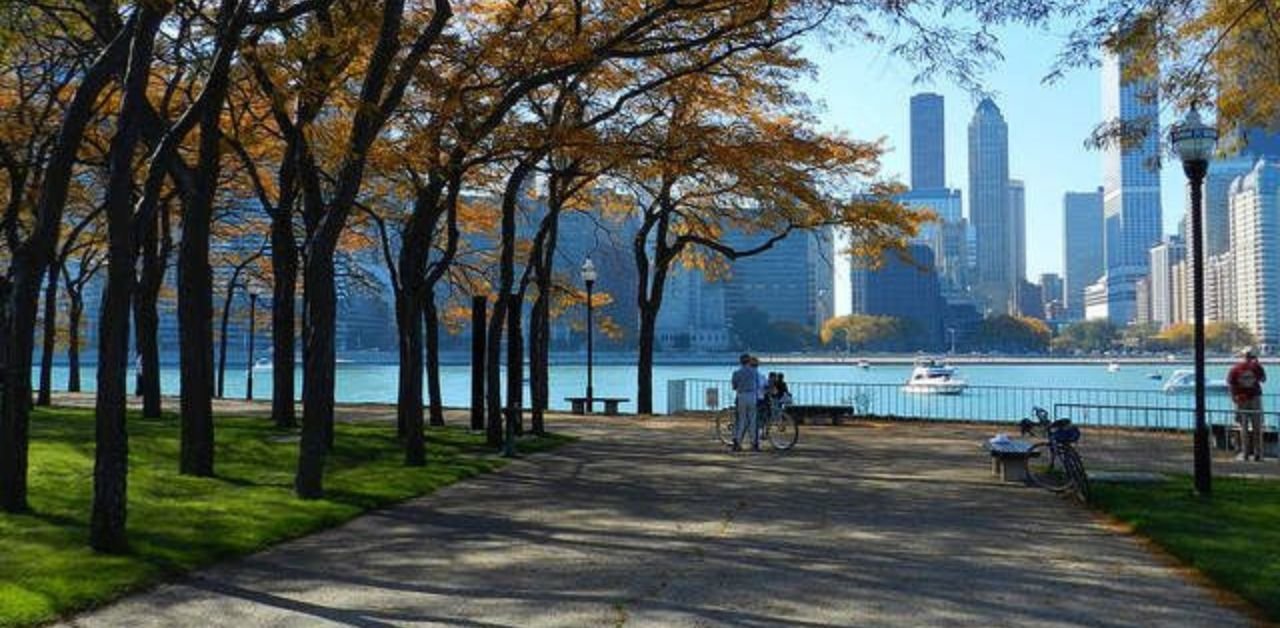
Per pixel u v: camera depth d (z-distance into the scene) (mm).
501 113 17078
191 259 15727
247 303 59844
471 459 18906
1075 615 7996
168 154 11656
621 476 16812
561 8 18688
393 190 25125
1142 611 8125
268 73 15797
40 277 12539
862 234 28453
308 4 13547
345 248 35781
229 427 23203
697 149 18891
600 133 19875
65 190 12586
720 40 17375
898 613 8062
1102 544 10898
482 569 9727
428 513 13055
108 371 10195
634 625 7723
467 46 17656
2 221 20734
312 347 14000
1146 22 12094
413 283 18188
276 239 23938
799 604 8344
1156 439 21969
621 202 31188
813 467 18047
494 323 21062
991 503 13812
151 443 19250
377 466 17578
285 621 7918
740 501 14031
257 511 12547
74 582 8805
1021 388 33406
